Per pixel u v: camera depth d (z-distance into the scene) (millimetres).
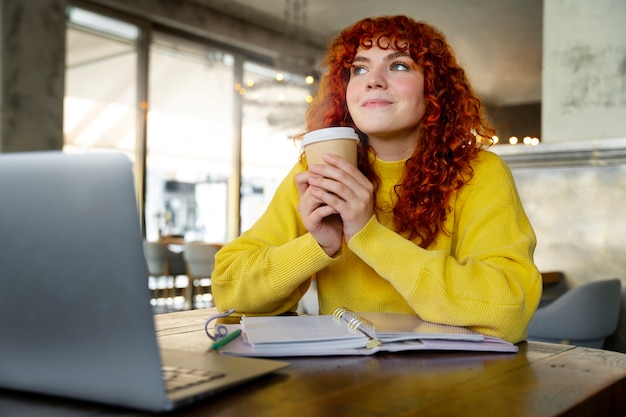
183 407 642
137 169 6980
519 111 11805
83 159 593
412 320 1068
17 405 652
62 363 641
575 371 812
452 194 1312
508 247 1122
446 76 1349
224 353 879
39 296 633
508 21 7695
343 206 1060
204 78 7773
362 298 1300
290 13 7621
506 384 741
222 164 8016
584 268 3502
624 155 3271
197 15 7191
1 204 631
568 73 3779
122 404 620
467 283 1016
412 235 1330
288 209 1414
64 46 5219
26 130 4941
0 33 4742
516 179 3723
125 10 6559
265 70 8508
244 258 1238
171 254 6477
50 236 613
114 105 6828
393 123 1301
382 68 1323
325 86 1512
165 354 840
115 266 590
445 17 7648
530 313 1049
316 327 983
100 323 610
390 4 7285
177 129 7527
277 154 8500
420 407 641
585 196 3504
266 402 660
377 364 840
